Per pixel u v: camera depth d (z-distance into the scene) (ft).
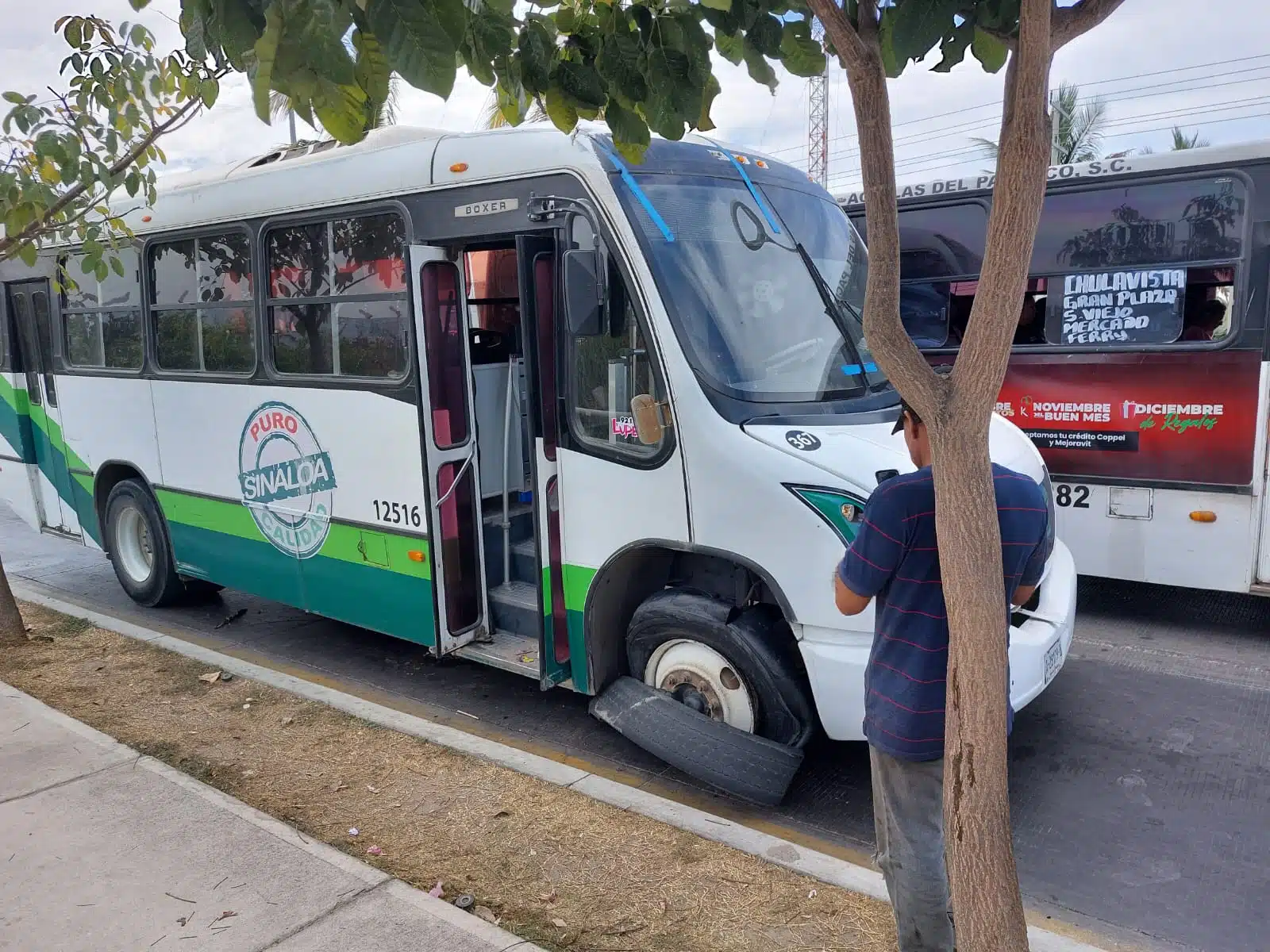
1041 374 23.24
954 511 7.17
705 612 14.56
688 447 14.19
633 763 16.29
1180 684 18.85
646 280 14.46
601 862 12.28
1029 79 6.29
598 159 14.98
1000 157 6.61
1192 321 21.44
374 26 6.31
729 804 14.75
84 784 14.33
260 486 21.11
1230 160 20.71
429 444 17.15
